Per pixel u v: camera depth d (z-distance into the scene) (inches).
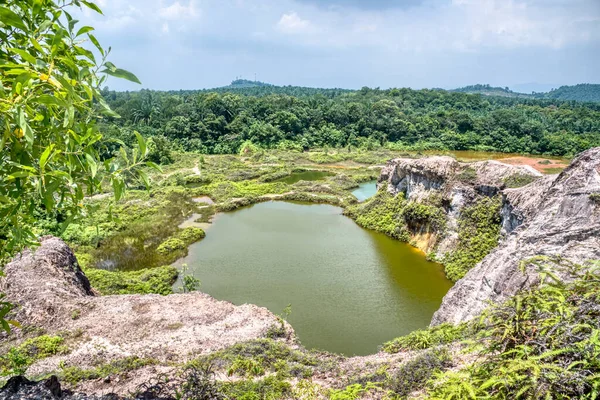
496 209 1320.1
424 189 1651.1
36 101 144.3
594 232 679.1
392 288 1261.1
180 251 1546.5
